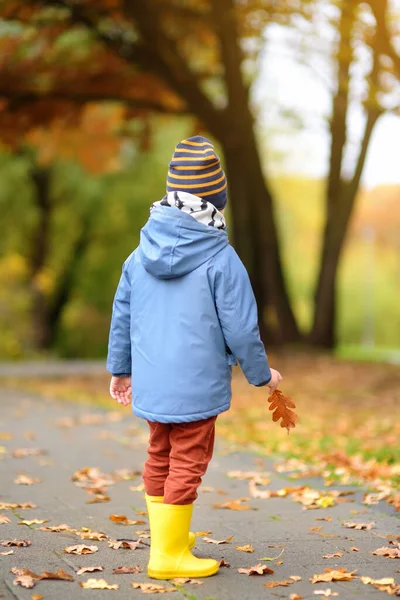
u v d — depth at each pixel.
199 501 6.97
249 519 6.29
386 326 75.25
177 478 4.73
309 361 21.61
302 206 53.88
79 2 19.59
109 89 22.06
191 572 4.71
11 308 38.31
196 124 23.62
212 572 4.78
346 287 75.38
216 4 18.41
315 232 58.56
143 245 4.89
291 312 23.98
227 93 21.23
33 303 39.56
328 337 23.94
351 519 6.29
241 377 19.95
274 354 23.08
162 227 4.79
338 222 23.23
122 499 6.98
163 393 4.73
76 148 25.22
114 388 5.23
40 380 22.52
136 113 22.73
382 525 6.09
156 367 4.76
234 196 23.03
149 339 4.81
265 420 12.79
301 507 6.73
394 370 19.66
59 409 14.76
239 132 21.77
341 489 7.46
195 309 4.73
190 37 22.41
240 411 13.97
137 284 4.93
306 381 18.36
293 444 10.24
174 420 4.70
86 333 43.22
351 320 76.44
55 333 43.53
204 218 4.80
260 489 7.49
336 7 13.34
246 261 23.38
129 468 8.55
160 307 4.80
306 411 14.02
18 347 37.38
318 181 51.12
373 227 59.56
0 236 40.31
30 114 21.81
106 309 44.62
